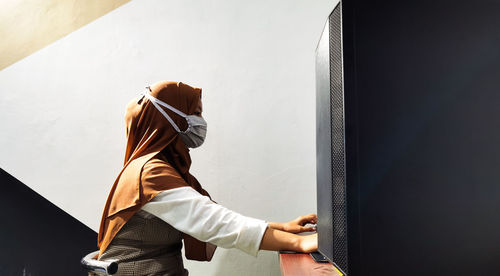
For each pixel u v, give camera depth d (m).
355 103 0.58
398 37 0.60
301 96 1.58
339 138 0.62
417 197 0.57
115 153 1.67
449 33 0.60
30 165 1.70
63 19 1.74
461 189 0.58
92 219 1.65
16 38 1.76
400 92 0.59
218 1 1.66
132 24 1.70
